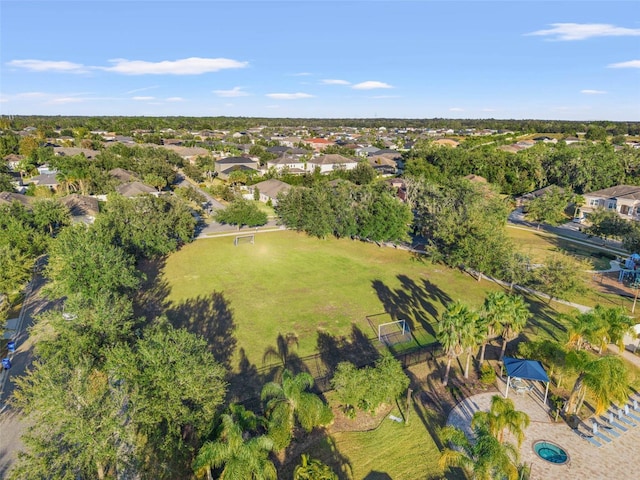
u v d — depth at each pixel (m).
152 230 60.06
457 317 31.45
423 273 59.78
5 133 190.75
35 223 63.47
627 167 112.81
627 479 24.86
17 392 24.17
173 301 48.75
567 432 28.80
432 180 107.19
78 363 26.05
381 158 160.38
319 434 28.22
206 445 22.08
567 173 112.62
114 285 40.97
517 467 24.03
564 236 78.62
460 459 22.38
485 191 79.00
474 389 33.44
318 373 35.19
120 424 22.38
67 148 152.88
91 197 86.88
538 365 32.34
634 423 29.83
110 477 23.98
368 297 51.19
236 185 121.12
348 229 71.88
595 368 28.20
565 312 46.97
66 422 21.80
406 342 40.66
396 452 26.92
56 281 40.59
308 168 147.88
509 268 51.19
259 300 49.59
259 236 77.75
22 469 20.66
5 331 40.28
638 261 58.84
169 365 25.11
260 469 21.28
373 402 29.56
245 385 33.22
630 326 34.59
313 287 54.00
